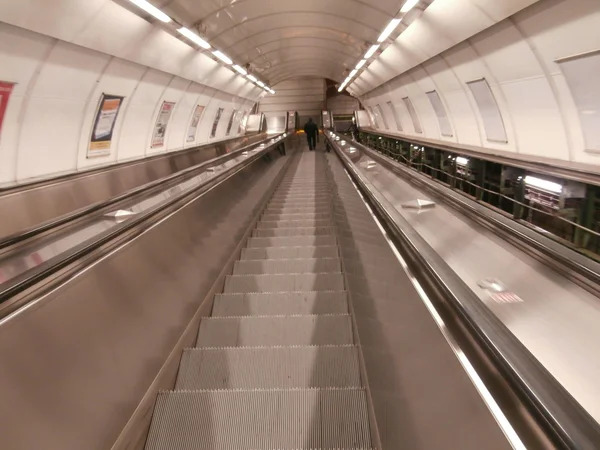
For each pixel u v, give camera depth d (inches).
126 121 306.2
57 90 207.6
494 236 124.6
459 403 54.1
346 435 78.1
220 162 353.4
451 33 230.7
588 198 191.5
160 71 301.9
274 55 538.6
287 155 650.2
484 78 247.3
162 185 225.0
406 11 238.5
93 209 152.2
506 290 92.5
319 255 185.8
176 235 142.2
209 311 135.0
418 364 69.9
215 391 86.3
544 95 202.2
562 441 38.7
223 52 361.4
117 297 92.6
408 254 101.4
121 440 72.5
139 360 88.7
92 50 208.5
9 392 57.8
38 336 66.8
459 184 356.8
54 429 61.4
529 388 45.4
